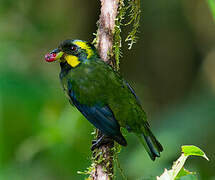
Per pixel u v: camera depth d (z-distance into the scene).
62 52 7.50
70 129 11.55
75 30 15.68
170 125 12.86
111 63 7.34
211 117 12.77
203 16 16.23
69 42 7.44
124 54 16.03
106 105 7.06
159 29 16.19
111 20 6.99
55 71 13.56
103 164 6.70
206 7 16.14
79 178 11.92
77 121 11.49
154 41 16.19
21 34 14.83
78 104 7.28
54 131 11.61
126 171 12.18
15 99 11.61
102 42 7.19
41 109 11.81
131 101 7.12
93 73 7.19
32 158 12.32
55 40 15.38
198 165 12.68
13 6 15.10
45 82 12.38
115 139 6.77
